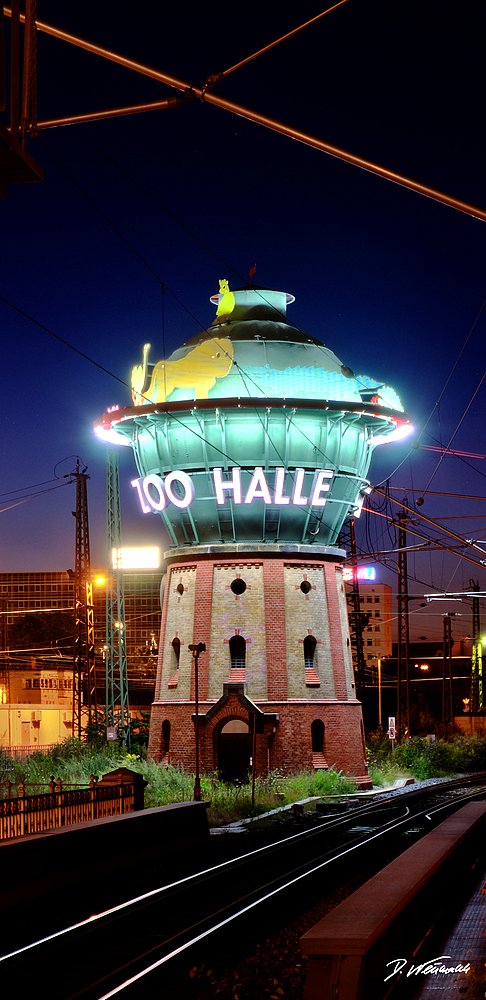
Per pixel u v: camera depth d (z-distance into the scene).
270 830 36.38
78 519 69.50
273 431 53.69
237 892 21.62
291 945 16.22
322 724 53.19
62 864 22.67
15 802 24.36
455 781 61.81
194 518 54.81
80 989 14.11
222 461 53.94
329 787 50.25
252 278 61.00
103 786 29.23
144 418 55.19
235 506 54.09
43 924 18.80
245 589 53.94
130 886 23.44
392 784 58.62
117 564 70.50
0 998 13.69
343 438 55.09
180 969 15.06
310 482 54.47
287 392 54.12
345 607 57.38
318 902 20.09
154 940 16.95
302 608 54.16
